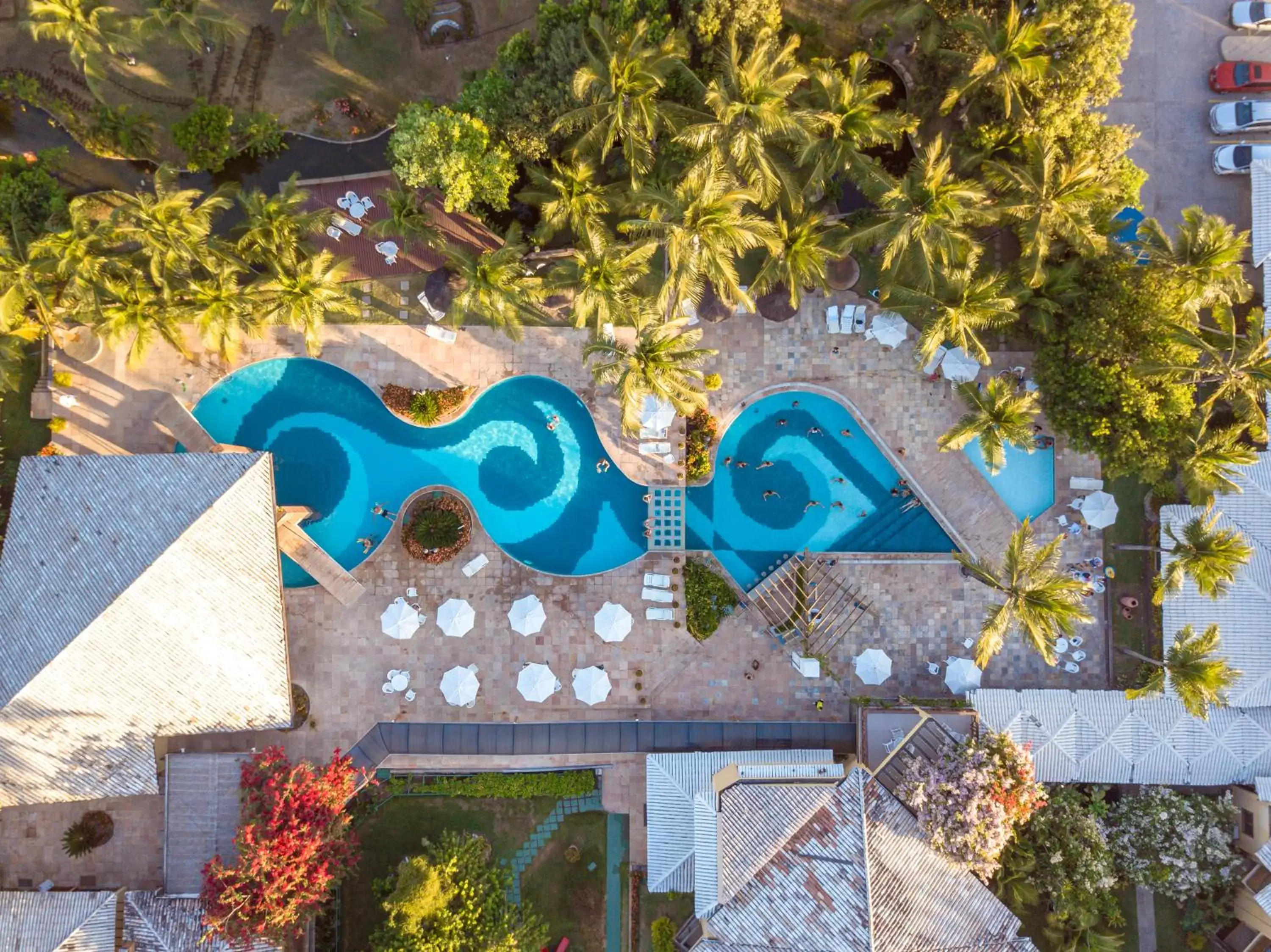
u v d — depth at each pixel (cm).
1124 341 3023
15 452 3444
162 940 3083
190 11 3105
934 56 3152
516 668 3512
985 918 2969
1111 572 3512
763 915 2905
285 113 3497
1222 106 3525
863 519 3612
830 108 2931
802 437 3606
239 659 3138
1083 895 3072
